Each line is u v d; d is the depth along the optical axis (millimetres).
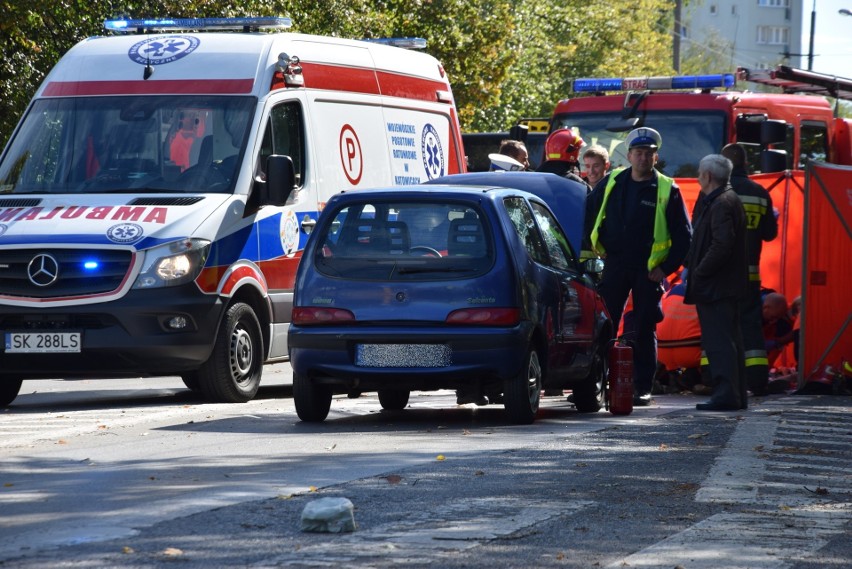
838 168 37875
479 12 109062
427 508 17578
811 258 37938
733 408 32094
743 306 37219
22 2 57281
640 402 33344
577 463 22031
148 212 32719
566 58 170625
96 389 39250
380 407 32812
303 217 36406
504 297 27359
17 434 26781
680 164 53000
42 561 14180
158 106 35438
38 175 34875
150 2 62375
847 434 27469
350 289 27719
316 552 14695
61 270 31766
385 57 41812
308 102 37281
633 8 185000
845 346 38000
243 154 34594
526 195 30766
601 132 54188
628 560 14750
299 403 28406
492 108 136125
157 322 31781
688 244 33125
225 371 33188
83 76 36281
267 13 68500
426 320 27344
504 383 27812
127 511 17203
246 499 18109
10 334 31875
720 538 16047
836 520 17516
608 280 33562
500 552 14953
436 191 28516
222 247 33062
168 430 27172
